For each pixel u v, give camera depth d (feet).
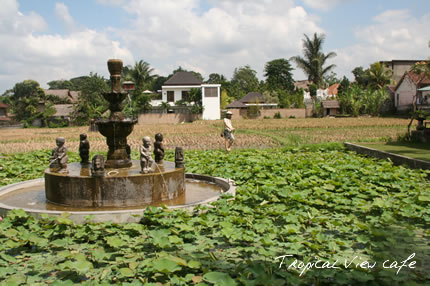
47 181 27.55
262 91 299.79
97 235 19.90
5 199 28.66
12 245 18.17
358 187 29.86
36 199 28.63
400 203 24.72
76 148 77.25
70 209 25.50
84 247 18.67
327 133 102.22
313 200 26.89
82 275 15.56
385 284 13.74
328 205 25.52
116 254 17.54
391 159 48.19
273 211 23.32
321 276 14.71
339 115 192.54
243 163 43.78
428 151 52.54
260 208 25.11
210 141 88.74
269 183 29.78
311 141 81.66
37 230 20.30
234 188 30.01
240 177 35.42
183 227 19.77
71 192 26.00
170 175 27.89
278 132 109.81
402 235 17.12
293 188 29.99
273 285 13.44
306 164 41.98
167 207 23.63
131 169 28.86
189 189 32.40
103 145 83.35
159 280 14.64
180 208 23.93
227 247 18.71
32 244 18.63
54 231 20.06
